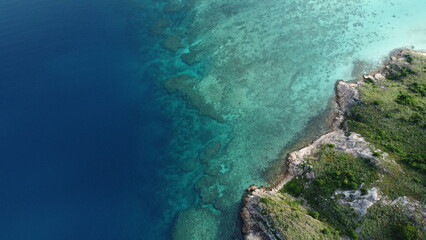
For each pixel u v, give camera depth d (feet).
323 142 204.95
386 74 241.35
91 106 256.32
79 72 283.38
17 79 277.23
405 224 149.48
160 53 297.12
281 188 187.73
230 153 215.10
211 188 198.90
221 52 289.12
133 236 185.26
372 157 180.55
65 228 190.08
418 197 157.58
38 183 211.20
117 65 288.92
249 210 179.22
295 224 160.86
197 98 254.68
